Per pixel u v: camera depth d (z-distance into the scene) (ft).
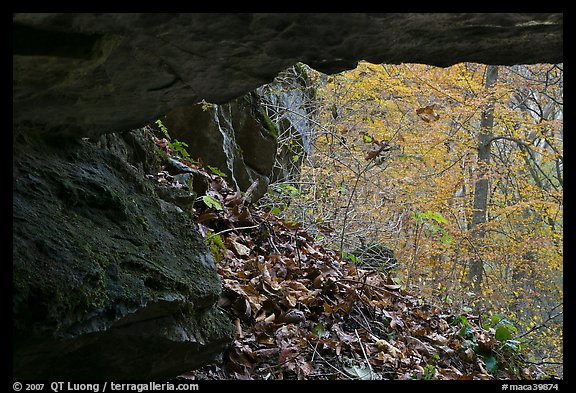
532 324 34.06
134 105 6.03
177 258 7.55
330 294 13.11
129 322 6.24
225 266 11.64
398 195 28.89
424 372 11.59
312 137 27.17
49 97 5.48
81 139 7.52
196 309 7.45
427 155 30.19
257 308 10.60
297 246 14.52
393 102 31.68
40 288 5.25
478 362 13.55
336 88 30.27
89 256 6.03
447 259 31.27
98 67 4.96
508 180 34.50
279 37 4.72
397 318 13.41
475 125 36.42
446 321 15.35
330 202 23.06
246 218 14.10
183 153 14.46
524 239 32.09
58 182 6.63
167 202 8.93
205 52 4.95
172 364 7.12
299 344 10.48
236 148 18.56
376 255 21.84
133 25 4.46
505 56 5.38
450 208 31.73
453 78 29.19
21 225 5.76
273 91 22.57
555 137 34.81
